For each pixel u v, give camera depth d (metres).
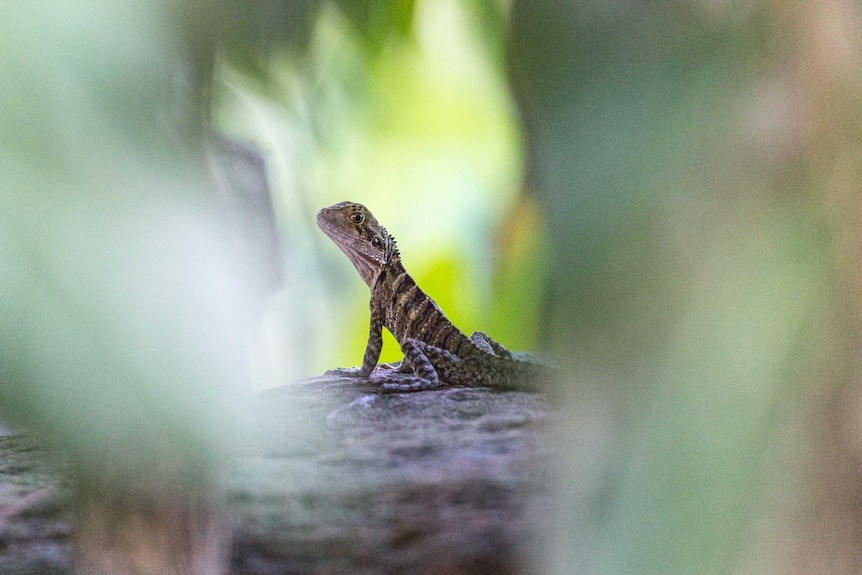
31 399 0.23
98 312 0.24
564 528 0.41
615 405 0.40
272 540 0.65
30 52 0.24
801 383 0.40
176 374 0.26
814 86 0.41
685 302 0.39
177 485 0.31
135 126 0.27
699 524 0.38
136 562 0.35
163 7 0.29
